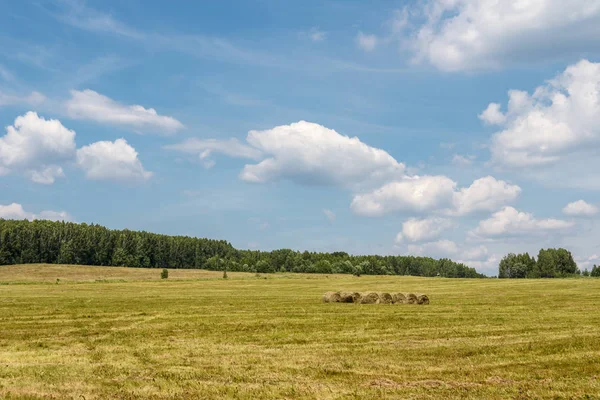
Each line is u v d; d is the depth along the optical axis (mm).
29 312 31844
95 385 13758
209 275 128375
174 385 13719
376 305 37531
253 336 22203
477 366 15867
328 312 32031
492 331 23062
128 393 12961
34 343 20672
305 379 14375
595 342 19641
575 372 14906
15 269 127438
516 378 14312
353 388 13367
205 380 14344
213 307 35531
